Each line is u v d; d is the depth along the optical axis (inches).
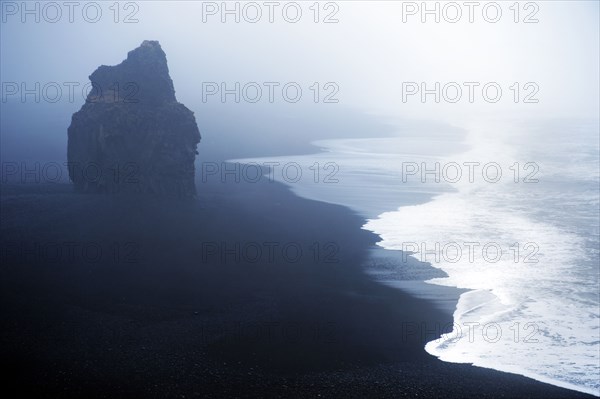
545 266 1943.9
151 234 2144.4
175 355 1309.1
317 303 1626.5
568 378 1267.2
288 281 1779.0
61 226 2182.6
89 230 2150.6
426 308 1610.5
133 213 2349.9
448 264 1950.1
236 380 1210.6
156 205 2452.0
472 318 1555.1
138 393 1151.6
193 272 1827.0
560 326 1518.2
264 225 2313.0
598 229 2370.8
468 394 1180.5
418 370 1275.8
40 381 1188.5
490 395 1179.9
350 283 1774.1
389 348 1379.2
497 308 1620.3
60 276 1753.2
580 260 2004.2
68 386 1171.9
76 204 2426.2
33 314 1503.4
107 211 2359.7
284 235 2203.5
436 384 1214.9
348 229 2300.7
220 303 1614.2
